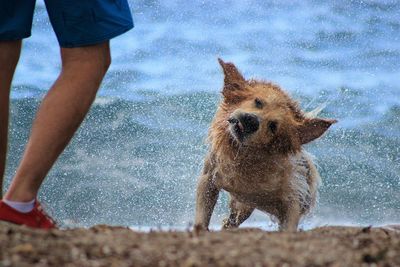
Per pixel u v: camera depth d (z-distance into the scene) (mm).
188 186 13836
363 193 13875
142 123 16453
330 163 15109
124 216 12711
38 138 6871
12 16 7281
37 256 5301
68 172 14219
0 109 7582
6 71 7512
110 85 18562
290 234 6457
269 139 9930
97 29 7062
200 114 16969
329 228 7605
